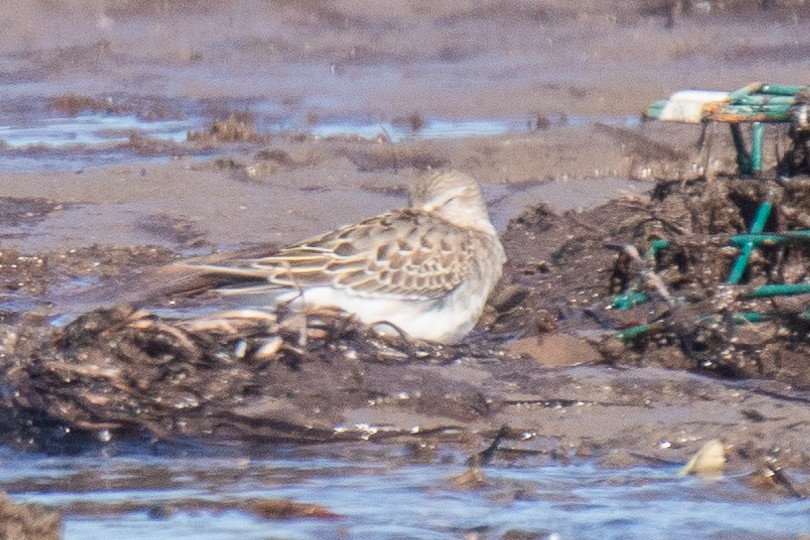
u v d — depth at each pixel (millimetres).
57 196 18938
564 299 13344
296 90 27062
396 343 11391
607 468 9930
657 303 12234
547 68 28234
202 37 30562
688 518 9117
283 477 9852
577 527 9016
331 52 29719
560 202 18531
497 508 9305
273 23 31484
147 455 10273
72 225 17531
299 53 29672
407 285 11539
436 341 11758
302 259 11414
